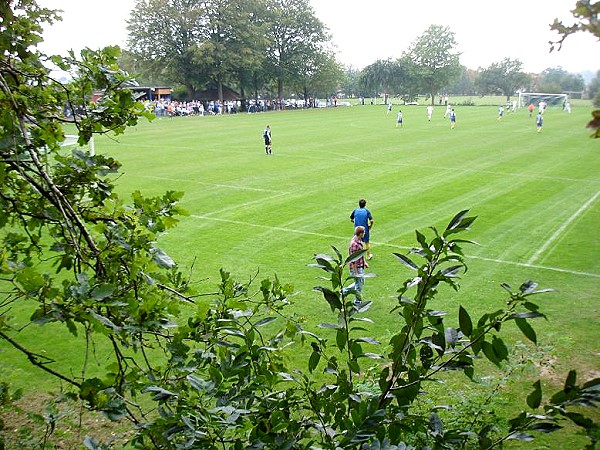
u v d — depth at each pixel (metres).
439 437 2.35
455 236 16.41
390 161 30.88
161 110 73.25
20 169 3.11
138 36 76.25
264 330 10.12
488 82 115.88
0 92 3.41
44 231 15.05
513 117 65.44
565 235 16.31
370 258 14.45
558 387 8.09
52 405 3.40
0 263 2.68
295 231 17.05
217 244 15.80
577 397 2.01
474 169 27.88
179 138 44.31
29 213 3.73
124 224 3.67
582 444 6.54
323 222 18.06
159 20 76.44
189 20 76.50
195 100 84.31
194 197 21.98
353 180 25.22
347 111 83.69
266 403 2.78
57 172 3.90
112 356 9.29
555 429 2.10
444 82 105.44
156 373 3.22
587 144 37.31
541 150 34.75
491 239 16.02
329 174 26.81
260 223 18.02
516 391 7.88
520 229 17.02
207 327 3.45
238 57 77.94
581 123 54.41
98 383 2.72
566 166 28.41
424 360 2.52
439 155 33.09
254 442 2.50
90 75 3.95
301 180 25.34
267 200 21.31
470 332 2.24
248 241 16.06
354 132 48.31
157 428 2.56
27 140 3.04
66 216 3.23
